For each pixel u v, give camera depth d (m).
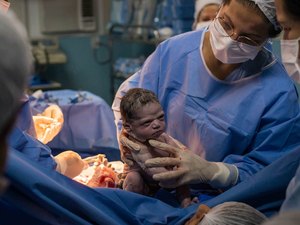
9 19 0.58
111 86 4.25
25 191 0.92
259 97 1.35
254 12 1.21
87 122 2.46
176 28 3.34
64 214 0.97
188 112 1.41
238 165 1.29
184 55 1.46
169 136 1.35
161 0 3.61
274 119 1.31
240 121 1.34
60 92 2.77
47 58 4.05
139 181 1.27
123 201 1.12
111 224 1.02
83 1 4.31
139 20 3.80
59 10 4.26
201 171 1.22
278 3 1.03
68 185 1.01
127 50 4.37
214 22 1.35
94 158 1.57
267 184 1.09
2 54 0.56
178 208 1.19
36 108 2.24
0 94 0.57
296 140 1.31
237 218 0.98
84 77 4.34
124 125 1.30
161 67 1.49
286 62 1.21
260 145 1.30
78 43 4.28
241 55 1.31
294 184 0.87
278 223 0.54
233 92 1.38
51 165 1.15
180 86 1.45
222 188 1.25
